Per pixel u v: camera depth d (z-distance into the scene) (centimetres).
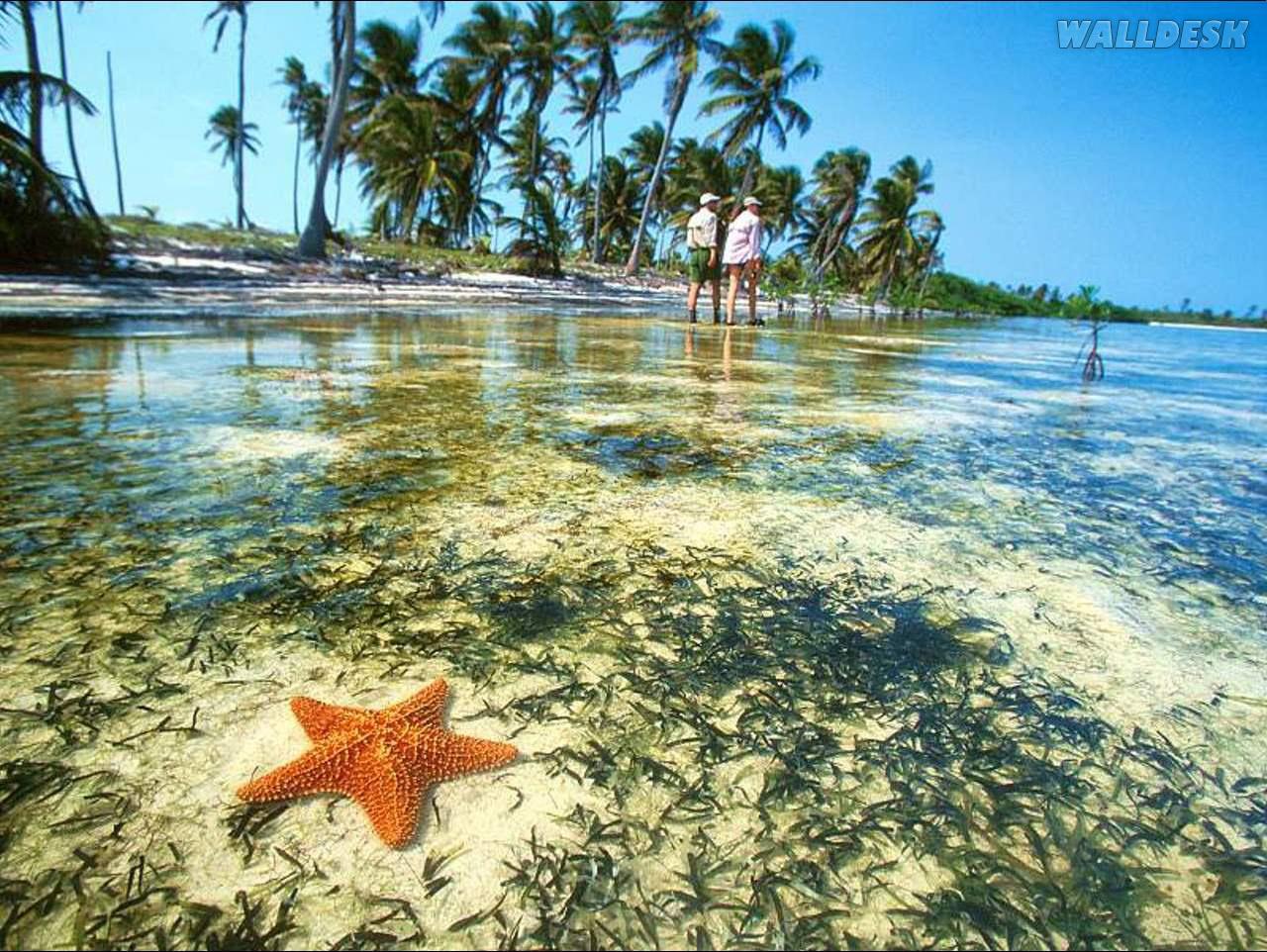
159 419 507
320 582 277
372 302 1723
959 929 149
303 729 181
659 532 343
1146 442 612
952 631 264
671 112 3556
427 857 158
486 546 317
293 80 5162
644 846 164
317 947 137
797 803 180
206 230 2819
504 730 200
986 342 2014
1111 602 294
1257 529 390
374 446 462
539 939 142
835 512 384
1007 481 460
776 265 4147
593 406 625
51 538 304
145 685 210
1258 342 4384
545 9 3853
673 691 222
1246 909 155
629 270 3572
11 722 192
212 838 159
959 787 188
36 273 1497
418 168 3831
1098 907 155
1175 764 199
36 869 150
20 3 1502
